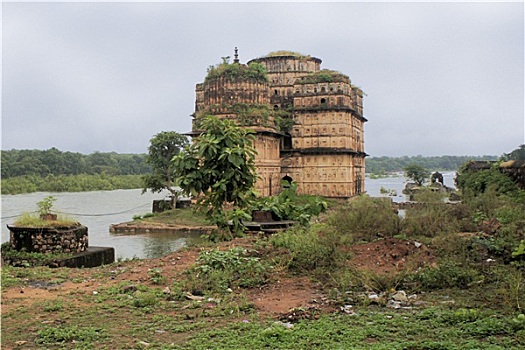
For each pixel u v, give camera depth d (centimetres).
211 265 1579
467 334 947
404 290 1305
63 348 963
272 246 1855
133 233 4828
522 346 864
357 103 7400
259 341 941
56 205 9462
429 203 2442
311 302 1244
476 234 1812
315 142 6606
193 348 927
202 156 1762
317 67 7450
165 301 1310
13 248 2270
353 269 1442
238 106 5938
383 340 931
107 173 16938
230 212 1900
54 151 15750
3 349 965
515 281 1196
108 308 1246
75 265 2222
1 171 13312
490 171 4050
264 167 6022
